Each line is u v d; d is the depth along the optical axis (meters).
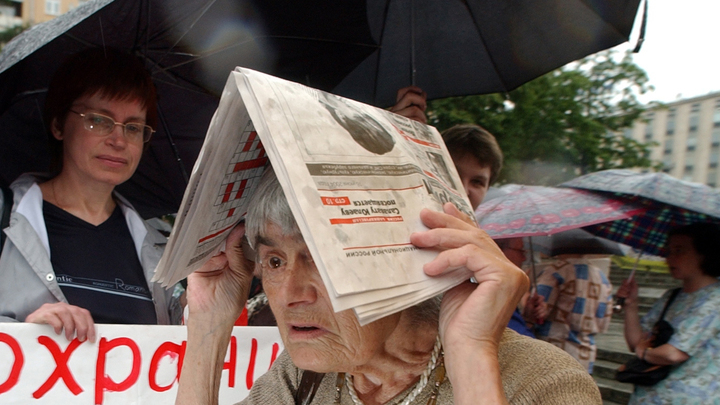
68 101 1.78
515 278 0.81
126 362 1.59
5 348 1.45
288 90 0.80
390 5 2.48
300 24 2.29
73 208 1.84
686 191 2.98
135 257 1.92
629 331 3.38
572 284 3.84
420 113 2.44
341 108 0.88
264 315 2.12
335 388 1.20
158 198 2.63
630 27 2.20
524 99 8.24
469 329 0.81
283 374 1.31
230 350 1.78
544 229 2.90
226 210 1.01
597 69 8.84
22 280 1.62
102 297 1.73
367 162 0.81
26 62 1.90
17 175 2.15
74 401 1.52
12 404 1.46
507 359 0.99
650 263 10.32
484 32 2.48
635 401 3.03
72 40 1.94
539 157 8.58
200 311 1.24
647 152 9.66
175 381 1.66
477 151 2.51
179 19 2.03
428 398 1.05
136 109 1.85
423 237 0.78
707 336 2.83
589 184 3.24
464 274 0.83
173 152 2.50
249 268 1.27
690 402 2.80
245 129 0.84
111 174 1.82
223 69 2.30
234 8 2.10
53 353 1.50
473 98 7.91
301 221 0.68
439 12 2.48
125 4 1.89
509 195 3.41
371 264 0.70
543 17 2.34
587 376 0.94
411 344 1.05
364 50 2.54
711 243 2.95
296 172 0.70
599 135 8.87
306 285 0.97
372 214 0.75
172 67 2.22
